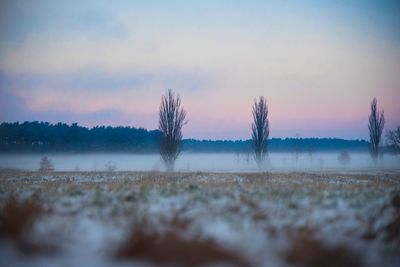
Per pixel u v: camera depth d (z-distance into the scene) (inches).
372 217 342.3
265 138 2084.2
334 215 348.5
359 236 308.5
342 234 309.0
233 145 4793.3
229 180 761.0
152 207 366.6
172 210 353.1
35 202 383.6
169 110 1738.4
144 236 275.0
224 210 361.4
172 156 1732.3
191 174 1117.1
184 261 254.8
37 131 3969.0
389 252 287.0
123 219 325.4
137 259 259.6
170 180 807.1
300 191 482.6
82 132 4168.3
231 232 299.3
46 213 349.4
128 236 275.0
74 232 295.4
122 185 603.5
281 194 447.2
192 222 318.7
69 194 454.6
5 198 440.8
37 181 850.8
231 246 267.6
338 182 797.2
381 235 310.7
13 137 3799.2
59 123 4197.8
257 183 643.5
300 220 328.8
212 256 256.5
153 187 540.7
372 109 2314.2
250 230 304.0
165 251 258.4
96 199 396.8
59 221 314.8
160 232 290.7
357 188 529.3
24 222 305.7
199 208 364.8
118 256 260.8
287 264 261.6
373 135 2311.8
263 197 422.9
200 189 491.8
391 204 396.8
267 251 268.5
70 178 968.9
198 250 258.7
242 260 256.8
